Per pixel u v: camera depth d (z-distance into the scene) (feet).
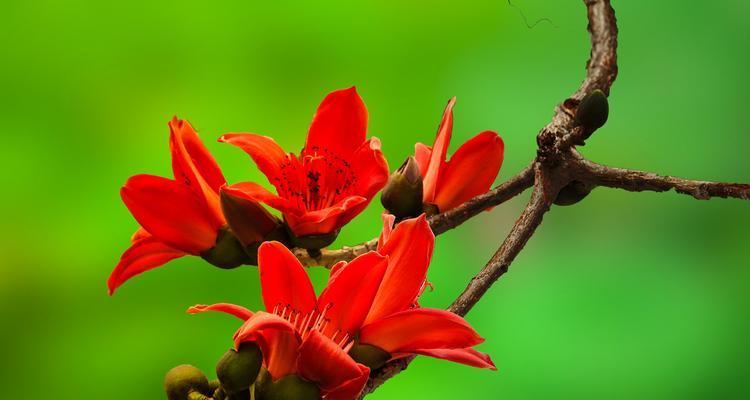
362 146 5.98
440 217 6.06
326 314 5.51
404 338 5.51
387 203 6.06
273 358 5.49
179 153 5.84
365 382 5.47
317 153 5.99
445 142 6.09
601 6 6.26
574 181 6.08
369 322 5.54
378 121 11.35
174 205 5.90
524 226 5.94
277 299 5.50
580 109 5.98
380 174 5.95
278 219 5.95
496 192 6.08
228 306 5.40
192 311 5.40
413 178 6.04
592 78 6.17
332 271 5.59
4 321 10.28
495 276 5.83
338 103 5.99
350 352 5.51
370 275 5.48
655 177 5.91
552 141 5.99
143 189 5.88
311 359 5.43
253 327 5.33
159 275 10.04
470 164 6.10
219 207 5.92
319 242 5.93
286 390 5.46
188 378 5.65
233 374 5.44
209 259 5.93
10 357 10.19
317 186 5.98
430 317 5.50
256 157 5.95
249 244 5.91
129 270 5.97
